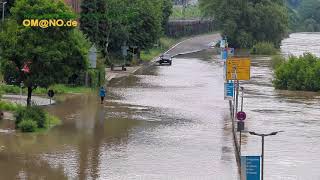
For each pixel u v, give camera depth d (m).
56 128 61.19
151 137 58.62
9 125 61.12
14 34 65.25
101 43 129.38
